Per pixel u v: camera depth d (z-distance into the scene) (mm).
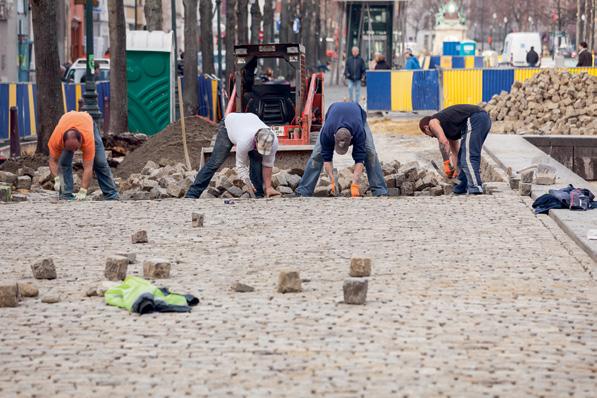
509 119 70750
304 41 190625
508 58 180625
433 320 18422
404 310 19172
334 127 35875
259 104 53781
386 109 89875
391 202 34219
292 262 24094
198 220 29547
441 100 86125
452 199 34656
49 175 45375
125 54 70375
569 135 59531
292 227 29312
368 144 37625
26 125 69875
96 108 61000
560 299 20156
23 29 134875
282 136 51406
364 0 168125
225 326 18172
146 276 22531
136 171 52375
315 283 21719
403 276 22281
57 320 18844
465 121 36594
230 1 121438
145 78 74625
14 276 22984
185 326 18234
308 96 51906
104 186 38750
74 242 27375
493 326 18016
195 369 15633
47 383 15094
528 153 47875
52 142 36719
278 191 37344
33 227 29922
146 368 15727
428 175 41594
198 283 21875
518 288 21078
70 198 37406
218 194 38688
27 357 16469
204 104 95812
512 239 26875
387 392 14414
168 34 75062
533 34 178250
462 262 23812
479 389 14562
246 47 52375
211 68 115688
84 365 15945
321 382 14883
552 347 16734
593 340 17203
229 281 22078
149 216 31844
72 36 166500
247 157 35781
